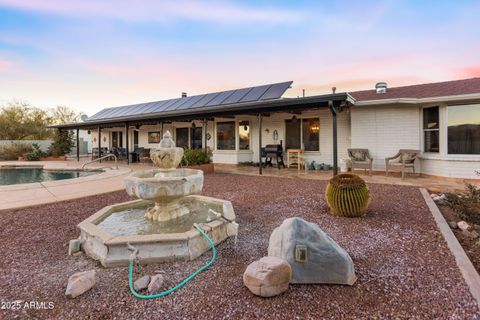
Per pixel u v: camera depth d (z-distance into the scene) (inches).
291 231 92.4
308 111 442.3
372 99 369.4
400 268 95.8
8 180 395.2
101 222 142.6
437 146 319.9
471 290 79.7
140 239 104.7
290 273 84.0
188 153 385.1
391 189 250.1
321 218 161.6
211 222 126.3
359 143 378.3
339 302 77.0
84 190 257.0
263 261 85.0
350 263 88.2
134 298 80.9
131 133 712.4
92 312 74.4
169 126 624.7
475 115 292.0
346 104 331.3
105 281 91.3
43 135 930.7
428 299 76.9
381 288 83.6
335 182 166.7
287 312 72.7
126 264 102.1
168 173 155.2
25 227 151.6
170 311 74.2
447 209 191.6
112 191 253.1
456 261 99.8
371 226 144.8
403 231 135.5
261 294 79.4
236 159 501.0
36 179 404.5
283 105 324.8
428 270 93.8
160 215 143.6
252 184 290.8
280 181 311.4
